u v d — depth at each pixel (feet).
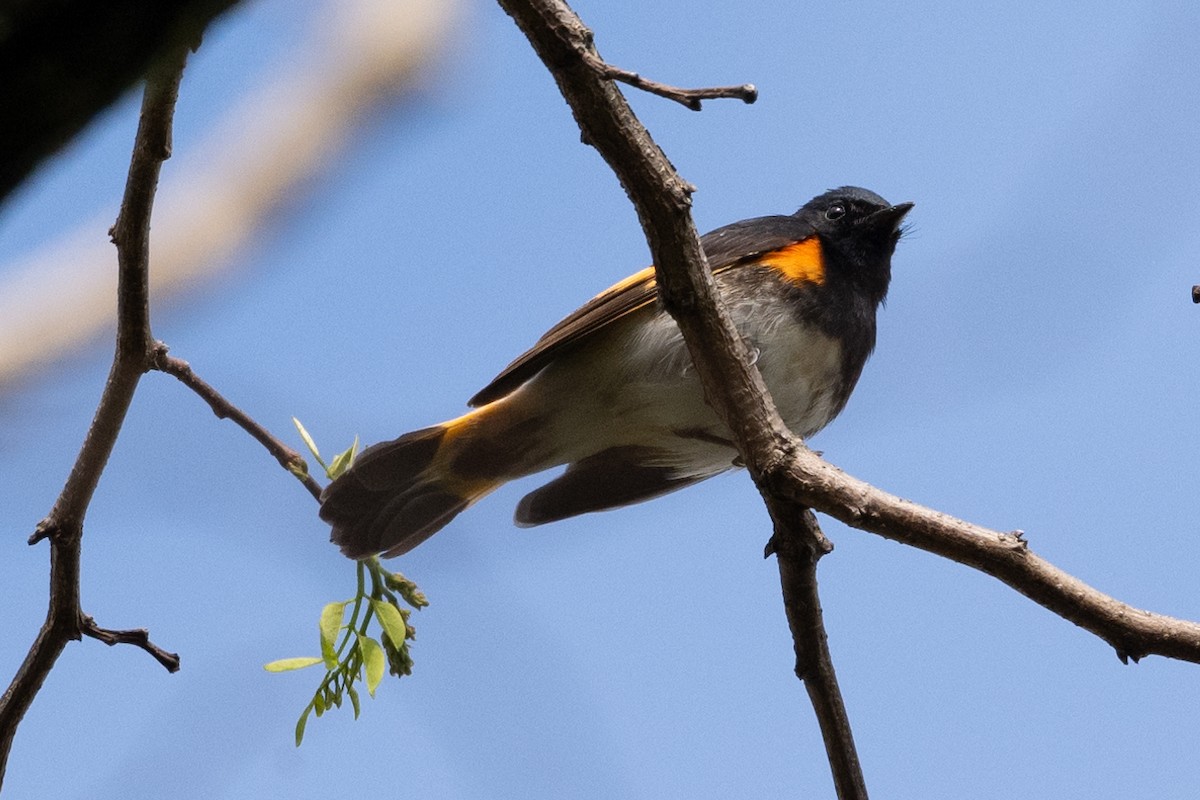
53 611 25.02
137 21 7.32
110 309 27.37
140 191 22.58
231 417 26.45
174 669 25.00
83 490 24.53
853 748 25.27
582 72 20.20
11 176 7.16
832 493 22.54
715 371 23.41
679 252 22.36
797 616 24.93
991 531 21.31
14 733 25.43
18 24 7.17
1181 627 20.44
